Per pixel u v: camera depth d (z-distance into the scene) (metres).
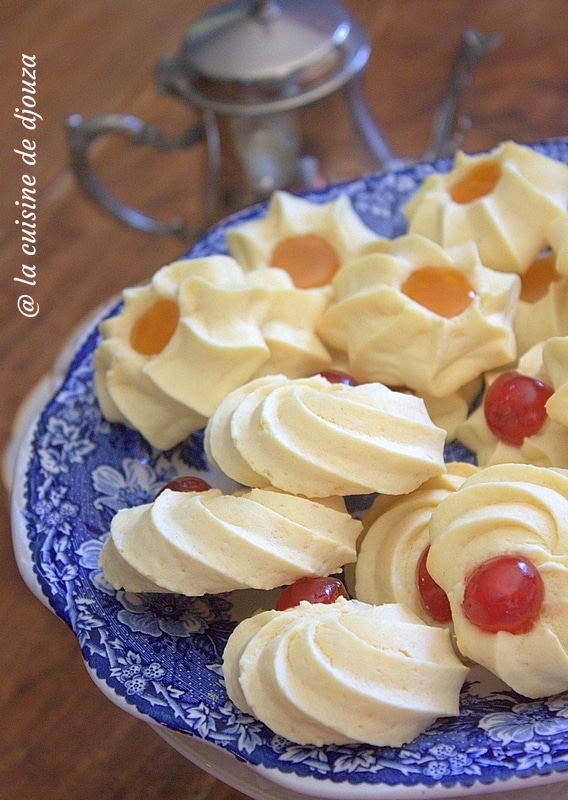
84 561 0.28
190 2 0.54
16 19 0.56
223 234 0.35
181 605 0.27
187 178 0.46
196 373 0.29
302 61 0.39
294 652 0.23
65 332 0.41
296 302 0.31
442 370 0.29
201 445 0.31
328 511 0.26
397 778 0.22
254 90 0.39
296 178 0.41
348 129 0.41
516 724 0.23
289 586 0.25
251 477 0.27
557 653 0.23
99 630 0.26
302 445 0.26
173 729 0.24
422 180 0.35
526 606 0.23
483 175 0.32
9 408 0.39
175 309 0.30
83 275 0.43
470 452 0.30
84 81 0.51
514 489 0.24
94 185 0.42
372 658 0.23
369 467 0.26
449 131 0.43
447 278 0.30
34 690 0.30
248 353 0.29
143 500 0.30
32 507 0.29
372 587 0.27
